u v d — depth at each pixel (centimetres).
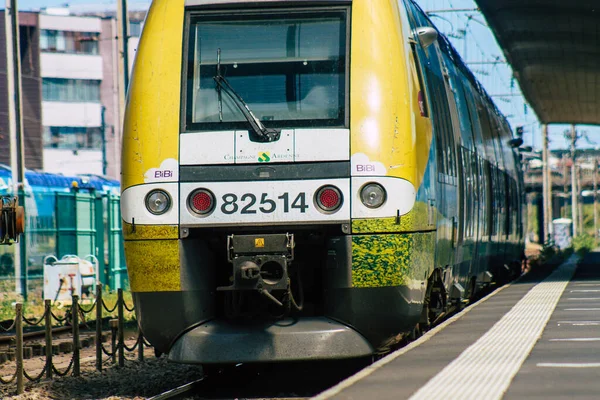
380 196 2541
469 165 4022
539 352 2394
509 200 6544
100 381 3191
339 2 2675
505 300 4362
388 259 2542
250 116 2588
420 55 2981
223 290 2506
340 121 2583
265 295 2502
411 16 3041
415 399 1742
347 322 2578
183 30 2695
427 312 3002
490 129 5344
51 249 6800
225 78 2653
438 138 3109
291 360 2520
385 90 2602
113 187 8800
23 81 19662
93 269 6838
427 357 2334
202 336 2558
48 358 3275
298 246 2653
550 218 16562
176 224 2572
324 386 2819
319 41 2658
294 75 2639
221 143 2583
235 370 3092
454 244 3444
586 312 3594
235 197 2558
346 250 2547
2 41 17600
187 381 3109
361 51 2628
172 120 2619
